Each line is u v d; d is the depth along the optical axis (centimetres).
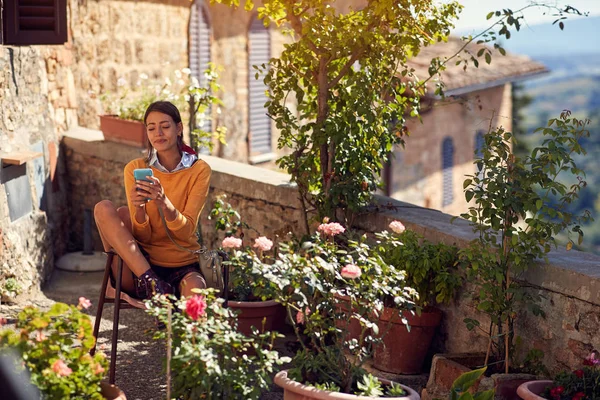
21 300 668
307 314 442
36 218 725
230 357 383
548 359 454
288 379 399
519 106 2177
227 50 1239
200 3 1166
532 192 455
